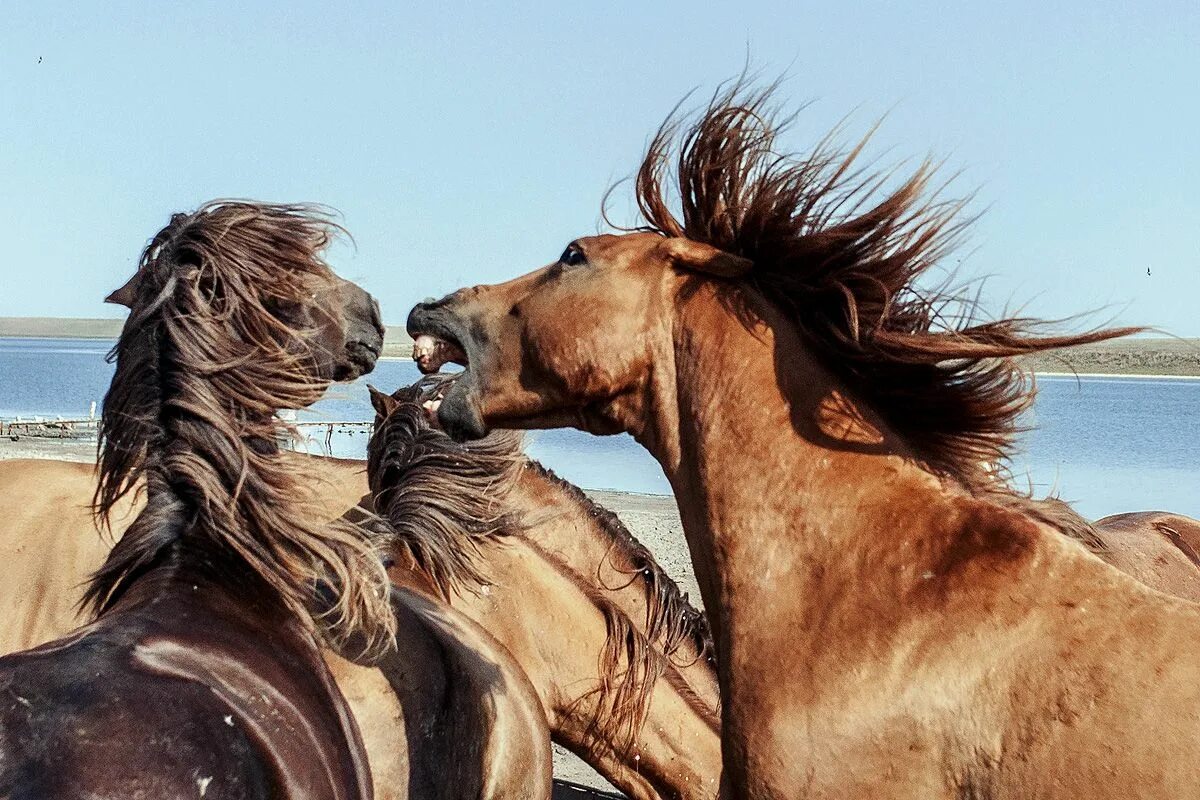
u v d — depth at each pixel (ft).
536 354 10.63
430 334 11.46
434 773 12.05
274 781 7.98
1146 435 125.90
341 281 12.14
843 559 9.41
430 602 13.85
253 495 10.18
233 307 10.39
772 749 9.09
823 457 9.75
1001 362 9.93
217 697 8.10
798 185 10.23
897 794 8.63
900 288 10.03
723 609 9.91
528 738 13.47
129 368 10.38
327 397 11.04
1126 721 7.89
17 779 6.88
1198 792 7.47
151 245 10.83
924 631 8.84
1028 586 8.74
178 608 9.16
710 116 10.63
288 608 9.96
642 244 10.64
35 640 14.33
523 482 16.71
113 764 7.14
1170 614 8.32
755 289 10.38
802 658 9.20
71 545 14.66
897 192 9.99
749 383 10.06
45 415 126.41
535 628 15.96
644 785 16.52
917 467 9.74
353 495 16.58
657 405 10.48
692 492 10.28
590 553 16.62
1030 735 8.18
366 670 11.71
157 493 10.11
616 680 16.07
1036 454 101.04
